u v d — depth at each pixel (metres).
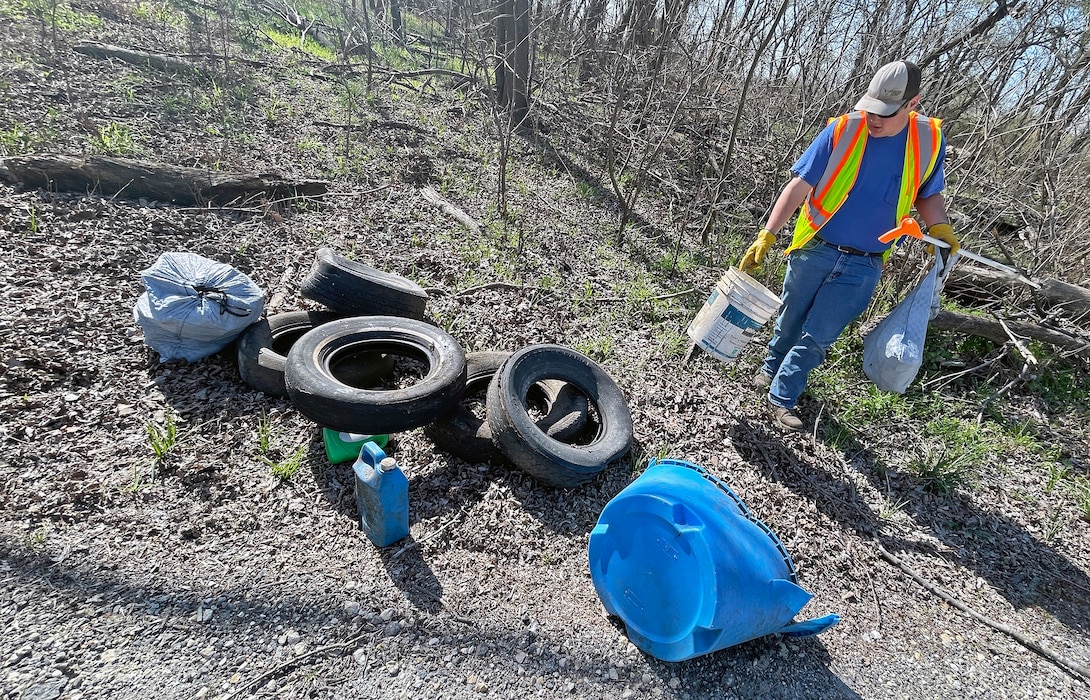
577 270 5.74
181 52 7.78
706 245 6.75
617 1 8.42
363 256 5.13
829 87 6.65
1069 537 3.72
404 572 2.75
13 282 3.87
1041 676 2.82
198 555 2.64
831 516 3.55
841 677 2.67
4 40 6.64
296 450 3.24
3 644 2.17
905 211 3.41
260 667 2.29
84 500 2.75
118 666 2.19
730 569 2.25
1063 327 5.46
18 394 3.18
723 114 7.61
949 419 4.59
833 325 3.74
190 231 4.91
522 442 3.13
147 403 3.34
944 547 3.49
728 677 2.57
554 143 8.30
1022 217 6.08
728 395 4.39
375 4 11.63
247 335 3.64
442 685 2.35
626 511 2.53
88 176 4.87
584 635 2.63
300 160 6.35
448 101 8.96
